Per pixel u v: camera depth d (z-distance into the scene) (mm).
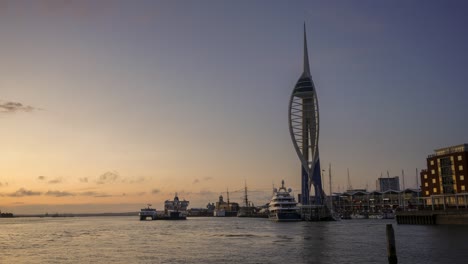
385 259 78125
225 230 197875
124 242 134125
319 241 117438
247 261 82375
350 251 91250
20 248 117875
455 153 172875
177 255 94812
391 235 63969
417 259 75875
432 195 182000
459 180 170500
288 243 115125
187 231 195875
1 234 188125
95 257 94625
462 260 73312
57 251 108562
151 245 121438
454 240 101688
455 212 154250
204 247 112000
